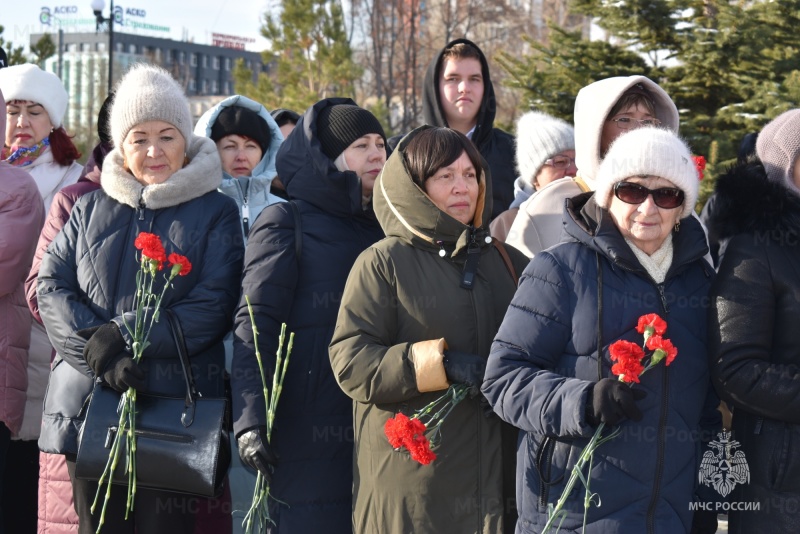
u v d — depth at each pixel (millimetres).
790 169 2939
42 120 4652
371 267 3051
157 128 3484
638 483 2693
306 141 3447
